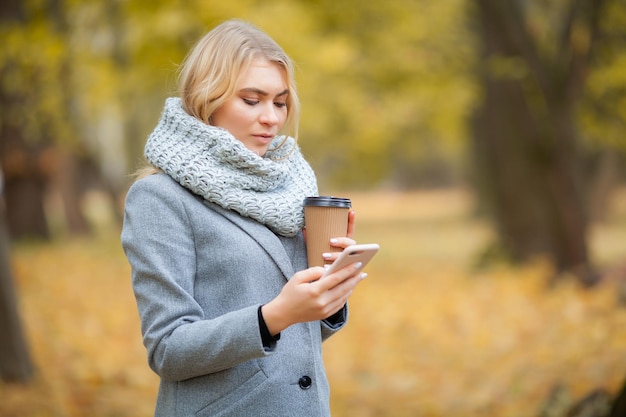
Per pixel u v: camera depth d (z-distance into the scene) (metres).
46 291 13.44
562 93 11.75
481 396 6.64
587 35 11.48
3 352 7.12
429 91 16.67
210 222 2.63
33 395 6.79
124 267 16.92
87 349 8.77
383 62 16.78
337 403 6.85
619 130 14.61
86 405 6.66
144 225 2.61
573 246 12.38
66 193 25.42
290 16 12.55
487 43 13.12
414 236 25.48
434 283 13.64
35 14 9.53
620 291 10.02
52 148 20.77
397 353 8.58
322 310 2.39
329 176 34.72
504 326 9.45
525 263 13.41
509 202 13.59
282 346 2.67
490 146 13.91
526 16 12.73
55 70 10.62
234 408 2.57
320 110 21.02
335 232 2.65
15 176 20.72
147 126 28.19
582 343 8.02
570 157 12.35
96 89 12.18
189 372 2.49
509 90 13.31
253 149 2.74
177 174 2.63
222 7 10.70
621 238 21.72
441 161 49.62
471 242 22.44
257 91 2.69
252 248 2.63
